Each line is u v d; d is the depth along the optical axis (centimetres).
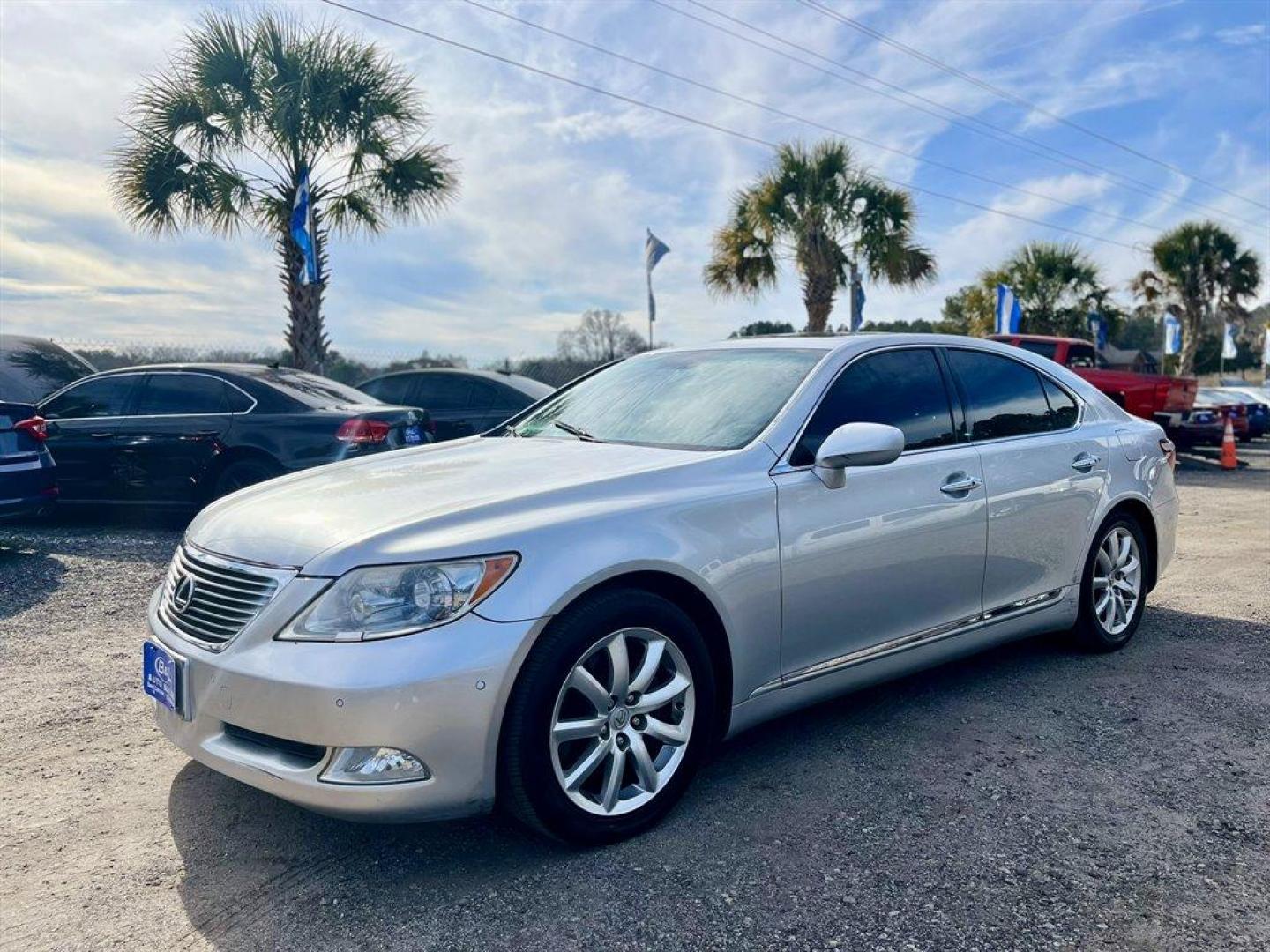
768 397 362
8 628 518
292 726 252
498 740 260
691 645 297
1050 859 275
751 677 319
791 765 340
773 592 319
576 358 1530
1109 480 456
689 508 303
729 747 358
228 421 773
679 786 298
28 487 703
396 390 1087
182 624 287
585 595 277
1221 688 419
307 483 333
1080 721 381
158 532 812
